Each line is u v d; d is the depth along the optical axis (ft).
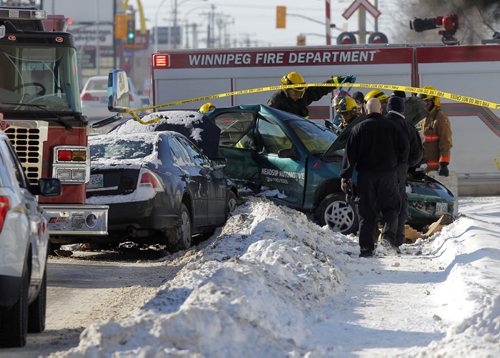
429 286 102.94
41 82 119.85
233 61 230.07
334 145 157.99
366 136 127.44
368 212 127.75
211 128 165.89
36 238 79.66
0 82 119.44
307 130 166.71
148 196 131.75
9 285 72.49
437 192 164.45
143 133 142.10
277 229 130.93
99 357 63.57
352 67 227.81
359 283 105.29
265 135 166.91
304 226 142.72
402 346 74.28
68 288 106.63
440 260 123.24
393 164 127.54
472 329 73.31
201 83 230.89
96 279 113.50
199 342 65.46
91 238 132.46
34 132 118.62
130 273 118.83
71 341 78.79
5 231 72.13
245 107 169.37
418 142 132.98
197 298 75.72
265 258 103.24
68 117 118.93
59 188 87.30
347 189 128.98
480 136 226.17
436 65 226.38
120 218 131.54
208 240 152.97
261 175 166.20
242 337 67.56
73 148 119.24
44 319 84.58
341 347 72.18
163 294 84.38
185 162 144.77
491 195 226.99
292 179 163.43
